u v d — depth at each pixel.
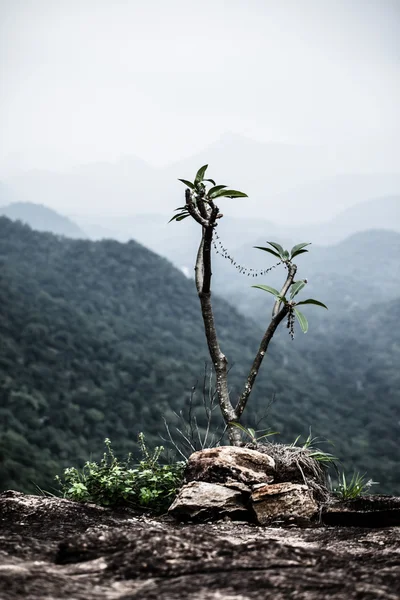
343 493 4.02
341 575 2.13
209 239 4.19
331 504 3.56
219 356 4.43
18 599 1.80
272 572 2.12
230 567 2.19
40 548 2.57
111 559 2.30
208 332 4.43
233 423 4.23
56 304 101.88
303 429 67.94
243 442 4.37
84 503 3.78
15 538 2.69
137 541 2.42
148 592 1.93
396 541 2.87
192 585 1.99
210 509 3.53
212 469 3.73
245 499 3.61
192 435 4.46
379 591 1.92
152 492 3.98
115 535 2.54
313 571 2.17
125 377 78.88
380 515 3.38
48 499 3.68
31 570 2.14
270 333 4.28
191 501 3.57
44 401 64.62
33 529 3.17
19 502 3.53
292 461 3.91
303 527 3.43
